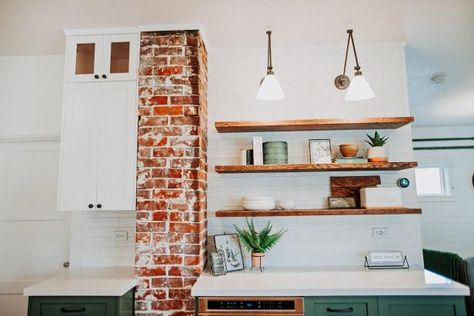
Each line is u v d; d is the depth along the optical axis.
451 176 5.47
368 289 1.92
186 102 2.40
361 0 2.13
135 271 2.27
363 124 2.51
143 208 2.32
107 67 2.47
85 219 2.71
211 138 2.75
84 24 2.41
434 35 2.62
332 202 2.59
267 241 2.45
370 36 2.63
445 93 3.96
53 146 2.86
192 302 2.23
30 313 1.98
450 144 5.52
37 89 2.86
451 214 5.41
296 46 2.80
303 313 1.92
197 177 2.33
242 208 2.67
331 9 2.23
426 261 3.58
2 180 2.85
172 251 2.28
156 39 2.46
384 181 2.67
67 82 2.47
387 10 2.25
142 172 2.35
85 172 2.38
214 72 2.81
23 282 2.74
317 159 2.60
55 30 2.49
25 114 2.84
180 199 2.32
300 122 2.47
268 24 2.42
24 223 2.81
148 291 2.25
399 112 2.71
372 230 2.62
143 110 2.40
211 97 2.79
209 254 2.62
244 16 2.31
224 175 2.72
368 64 2.77
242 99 2.78
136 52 2.48
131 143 2.39
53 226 2.80
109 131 2.41
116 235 2.69
